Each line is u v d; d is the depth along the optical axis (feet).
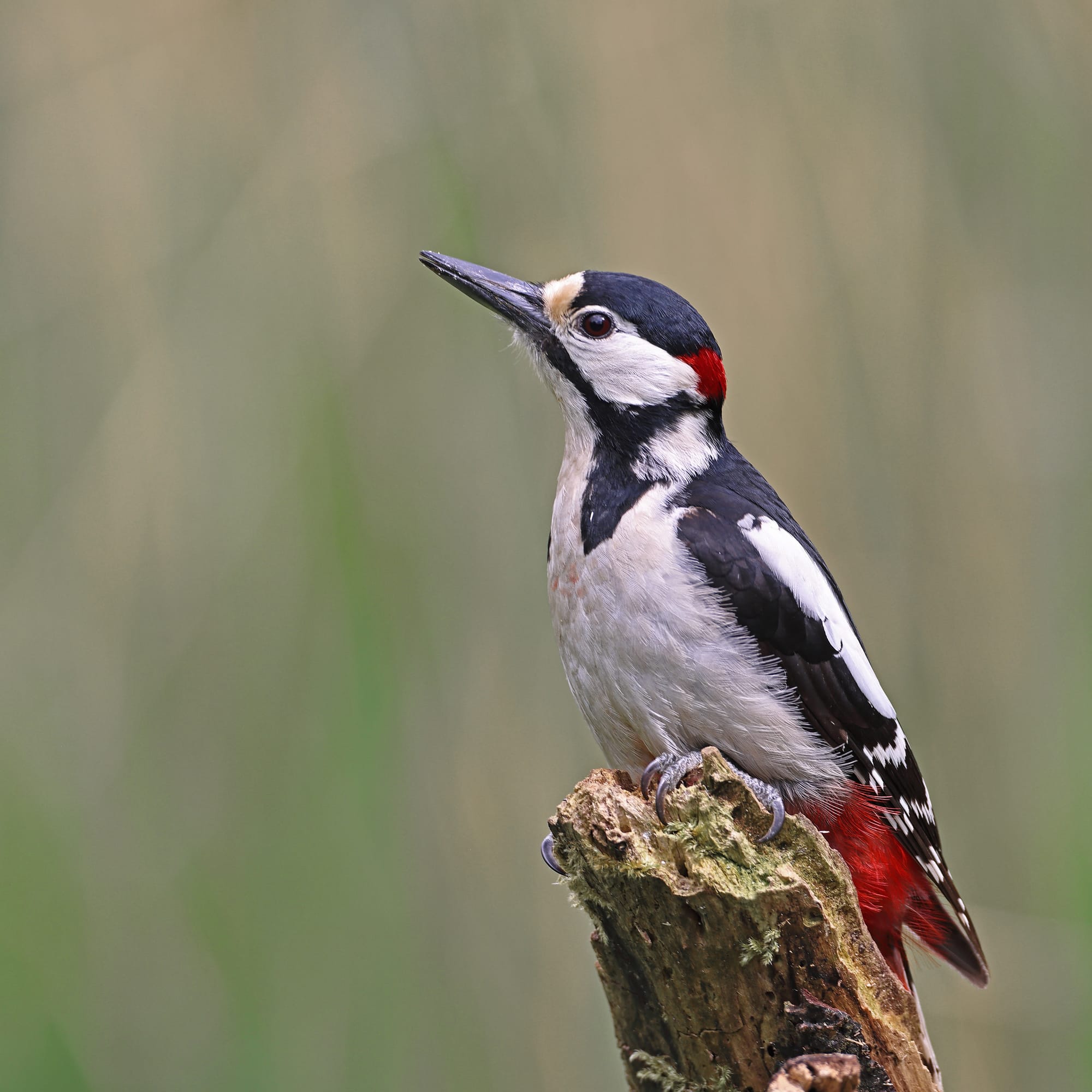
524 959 34.17
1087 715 36.14
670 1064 21.63
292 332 35.50
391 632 34.58
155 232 35.91
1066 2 36.86
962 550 36.09
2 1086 32.27
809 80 36.06
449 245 35.06
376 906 33.76
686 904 19.76
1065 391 36.94
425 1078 33.35
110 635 34.68
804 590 24.48
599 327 26.55
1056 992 34.45
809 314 35.47
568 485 26.35
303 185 35.50
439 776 34.37
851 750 24.98
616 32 35.65
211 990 33.42
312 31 35.91
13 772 34.06
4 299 35.70
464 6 35.32
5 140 35.81
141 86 36.06
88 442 35.70
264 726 34.45
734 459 26.94
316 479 35.04
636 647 24.06
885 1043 19.76
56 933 33.42
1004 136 36.81
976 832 35.60
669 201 35.24
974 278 36.52
